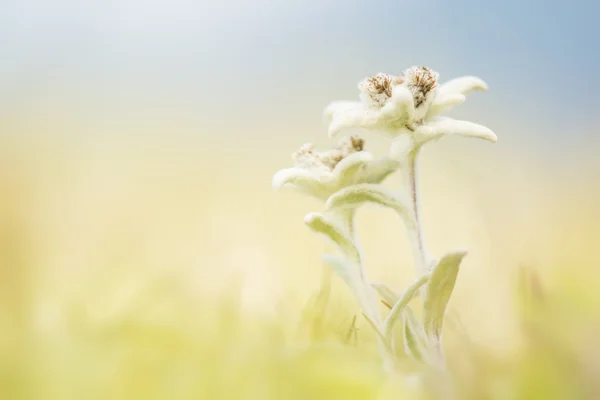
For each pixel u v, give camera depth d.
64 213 0.43
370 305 0.33
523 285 0.27
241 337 0.24
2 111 0.57
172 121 0.66
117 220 0.45
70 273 0.28
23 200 0.38
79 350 0.23
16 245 0.29
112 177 0.52
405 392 0.24
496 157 0.58
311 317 0.29
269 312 0.27
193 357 0.24
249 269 0.32
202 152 0.63
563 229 0.41
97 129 0.60
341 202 0.33
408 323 0.31
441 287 0.31
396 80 0.33
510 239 0.35
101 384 0.23
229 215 0.49
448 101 0.33
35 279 0.27
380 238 0.46
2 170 0.42
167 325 0.24
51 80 0.63
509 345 0.26
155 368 0.23
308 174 0.33
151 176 0.54
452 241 0.45
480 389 0.25
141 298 0.25
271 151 0.68
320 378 0.23
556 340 0.26
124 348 0.24
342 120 0.33
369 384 0.24
